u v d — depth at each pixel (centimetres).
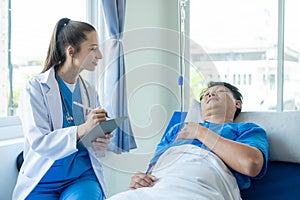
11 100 209
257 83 290
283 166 170
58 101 156
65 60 158
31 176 153
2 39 201
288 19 275
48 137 142
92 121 127
